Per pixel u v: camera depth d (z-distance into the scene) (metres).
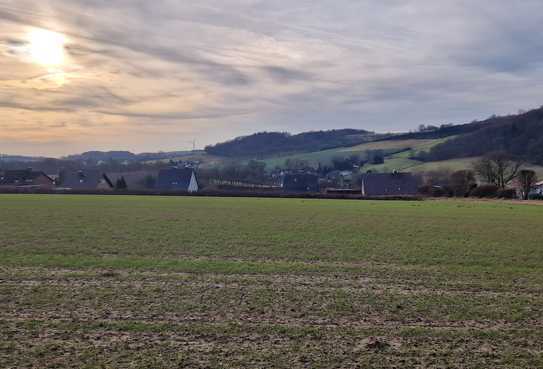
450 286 17.33
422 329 12.24
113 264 20.11
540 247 26.94
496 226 38.22
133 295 15.05
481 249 25.98
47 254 22.30
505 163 106.25
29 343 10.83
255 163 166.00
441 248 26.12
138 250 23.83
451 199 87.81
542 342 11.53
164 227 33.50
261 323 12.51
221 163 184.50
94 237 27.91
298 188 122.06
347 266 20.72
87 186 126.12
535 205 69.56
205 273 18.66
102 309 13.51
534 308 14.50
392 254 23.95
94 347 10.63
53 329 11.78
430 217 46.16
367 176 118.12
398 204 68.62
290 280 17.75
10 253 22.38
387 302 14.84
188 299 14.70
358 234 31.66
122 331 11.70
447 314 13.73
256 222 38.22
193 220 38.94
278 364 9.91
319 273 19.14
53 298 14.55
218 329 11.91
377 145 198.75
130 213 44.69
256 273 18.88
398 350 10.84
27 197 70.06
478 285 17.55
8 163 164.88
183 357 10.16
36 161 166.88
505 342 11.51
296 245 26.27
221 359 10.09
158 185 124.50
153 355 10.24
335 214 48.03
